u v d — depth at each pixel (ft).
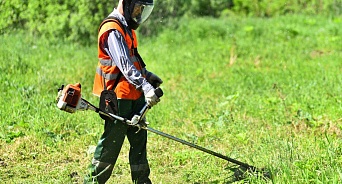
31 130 31.27
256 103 37.11
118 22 21.90
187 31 65.72
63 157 28.73
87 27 57.67
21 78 41.39
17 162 28.12
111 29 21.70
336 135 29.63
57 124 32.07
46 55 50.52
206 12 84.64
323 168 22.85
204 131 32.27
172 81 45.96
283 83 42.80
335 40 60.70
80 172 26.86
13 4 54.39
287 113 34.32
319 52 56.75
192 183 25.54
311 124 31.81
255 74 46.44
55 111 34.04
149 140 30.99
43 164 27.96
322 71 45.47
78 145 29.89
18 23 56.29
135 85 21.45
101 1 57.77
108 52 21.89
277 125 32.32
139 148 23.36
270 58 53.93
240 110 35.81
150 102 21.31
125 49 21.56
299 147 27.37
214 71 49.08
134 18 22.20
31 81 40.75
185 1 72.43
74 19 56.95
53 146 29.78
